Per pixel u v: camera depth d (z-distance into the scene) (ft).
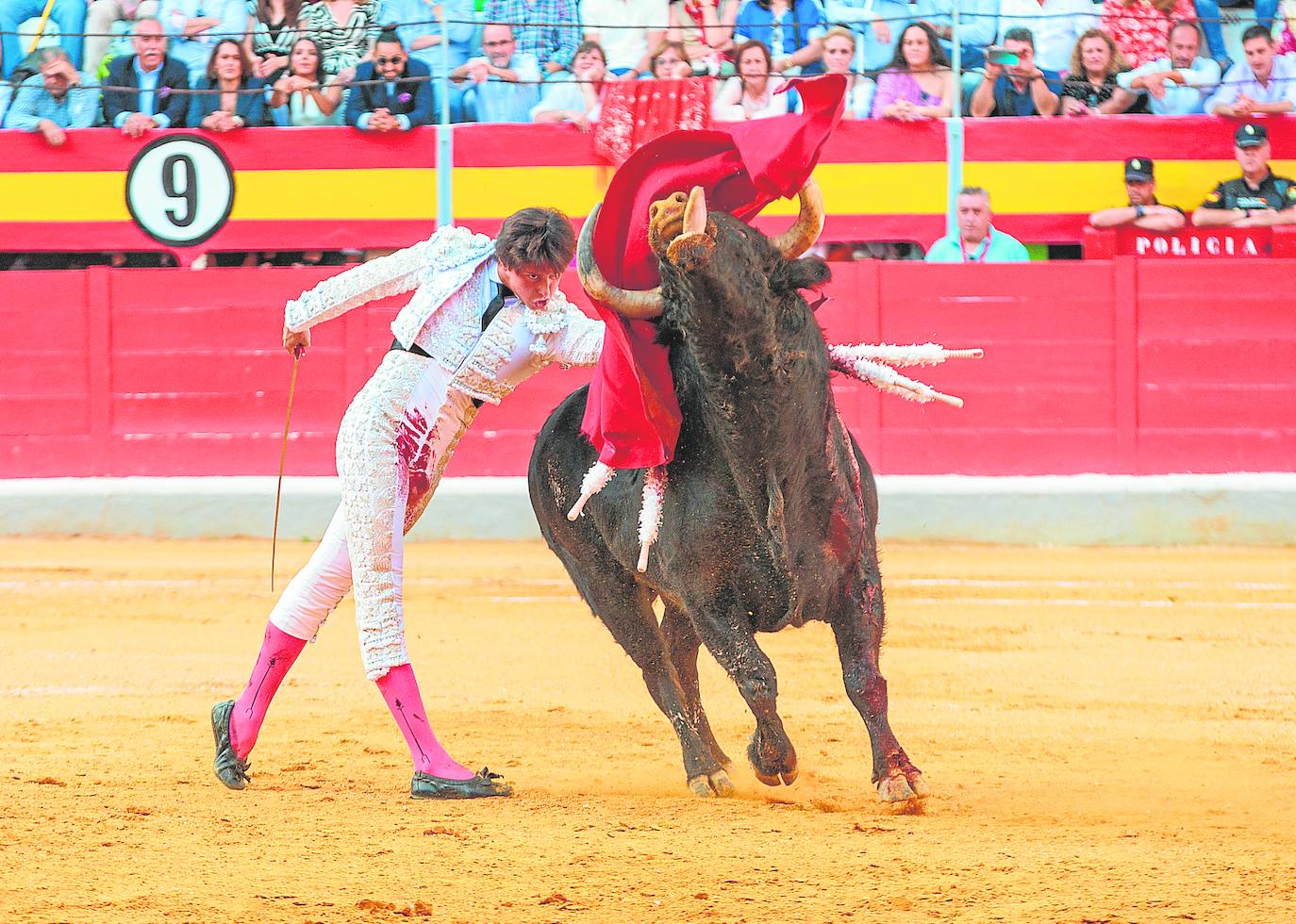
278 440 102.83
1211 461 97.76
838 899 25.52
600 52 98.12
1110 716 48.19
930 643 63.26
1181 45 98.68
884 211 98.17
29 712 48.85
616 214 32.32
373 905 25.39
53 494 101.76
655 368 33.09
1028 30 98.48
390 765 40.65
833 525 33.14
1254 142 96.48
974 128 97.60
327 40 100.73
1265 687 53.36
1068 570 85.25
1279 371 97.45
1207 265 97.40
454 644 63.82
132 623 69.46
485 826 32.09
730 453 31.89
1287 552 93.40
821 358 31.89
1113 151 97.55
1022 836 30.48
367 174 99.86
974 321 98.27
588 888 26.55
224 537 101.04
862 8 98.27
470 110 100.01
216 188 100.78
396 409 36.40
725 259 29.66
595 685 54.90
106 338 103.40
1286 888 25.62
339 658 61.11
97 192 101.40
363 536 36.29
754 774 39.63
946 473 98.58
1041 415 98.32
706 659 60.85
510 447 101.40
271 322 102.83
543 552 94.43
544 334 36.35
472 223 99.19
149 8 102.83
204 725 46.70
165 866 28.55
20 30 102.42
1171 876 26.58
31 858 29.27
